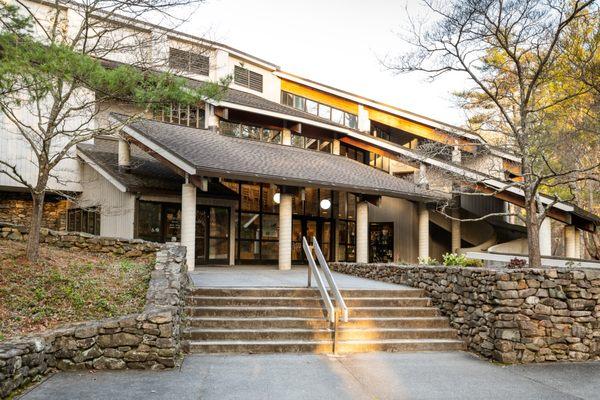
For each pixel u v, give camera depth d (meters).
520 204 18.83
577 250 18.95
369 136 21.84
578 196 22.69
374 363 7.18
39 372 5.85
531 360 7.44
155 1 9.87
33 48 7.98
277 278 12.11
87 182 17.83
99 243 10.84
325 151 22.81
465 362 7.39
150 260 10.30
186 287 9.25
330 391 5.77
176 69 10.71
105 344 6.43
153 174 16.80
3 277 7.88
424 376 6.54
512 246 20.36
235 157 15.63
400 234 23.70
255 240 18.91
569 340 7.60
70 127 17.84
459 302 8.70
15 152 17.19
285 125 20.86
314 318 8.60
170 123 18.14
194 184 14.05
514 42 12.20
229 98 18.55
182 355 7.30
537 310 7.62
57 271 8.61
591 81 12.16
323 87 24.39
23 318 6.84
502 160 19.11
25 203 18.62
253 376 6.31
